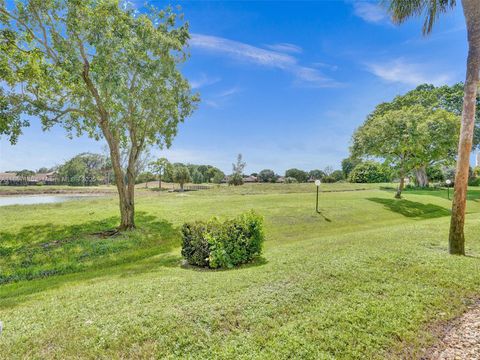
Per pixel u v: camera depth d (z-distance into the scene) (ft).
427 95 111.86
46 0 32.22
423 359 9.89
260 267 20.03
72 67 32.17
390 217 54.29
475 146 106.83
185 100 46.78
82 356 9.74
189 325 11.51
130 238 36.60
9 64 31.86
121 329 11.23
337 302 13.43
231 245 22.89
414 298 13.85
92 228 40.29
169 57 40.52
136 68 36.70
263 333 11.05
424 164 81.10
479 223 34.96
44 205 58.70
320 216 50.62
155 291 15.47
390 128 72.49
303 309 12.81
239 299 13.76
